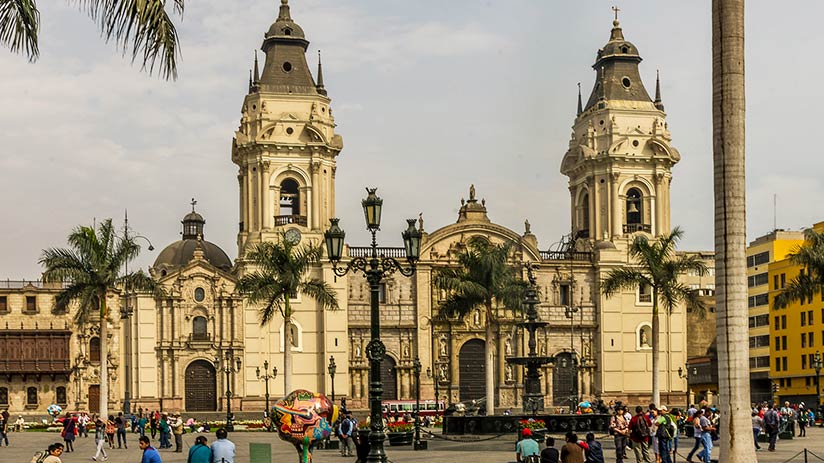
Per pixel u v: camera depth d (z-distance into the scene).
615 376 135.00
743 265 35.75
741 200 35.72
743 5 35.94
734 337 35.56
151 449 39.09
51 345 125.62
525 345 134.00
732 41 35.75
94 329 126.94
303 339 128.38
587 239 139.00
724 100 35.81
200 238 145.62
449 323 132.62
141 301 125.81
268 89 130.50
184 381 126.38
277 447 74.75
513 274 116.38
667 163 138.50
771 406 69.12
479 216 135.75
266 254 98.81
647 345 136.50
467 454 61.66
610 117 138.25
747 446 35.34
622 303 136.25
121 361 127.25
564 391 135.25
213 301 127.62
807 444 68.19
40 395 125.25
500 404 132.38
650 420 49.88
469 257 111.62
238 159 131.50
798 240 155.12
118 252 91.69
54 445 35.22
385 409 124.12
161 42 25.52
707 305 156.25
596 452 40.09
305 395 43.03
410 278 132.75
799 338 144.12
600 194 138.25
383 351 44.78
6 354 124.44
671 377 136.00
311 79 132.25
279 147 128.75
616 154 136.75
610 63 141.00
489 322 110.25
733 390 35.47
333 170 132.00
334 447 72.62
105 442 83.31
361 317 130.88
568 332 135.50
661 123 139.38
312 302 129.00
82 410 125.38
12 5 27.95
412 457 59.81
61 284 126.94
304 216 129.50
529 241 135.12
